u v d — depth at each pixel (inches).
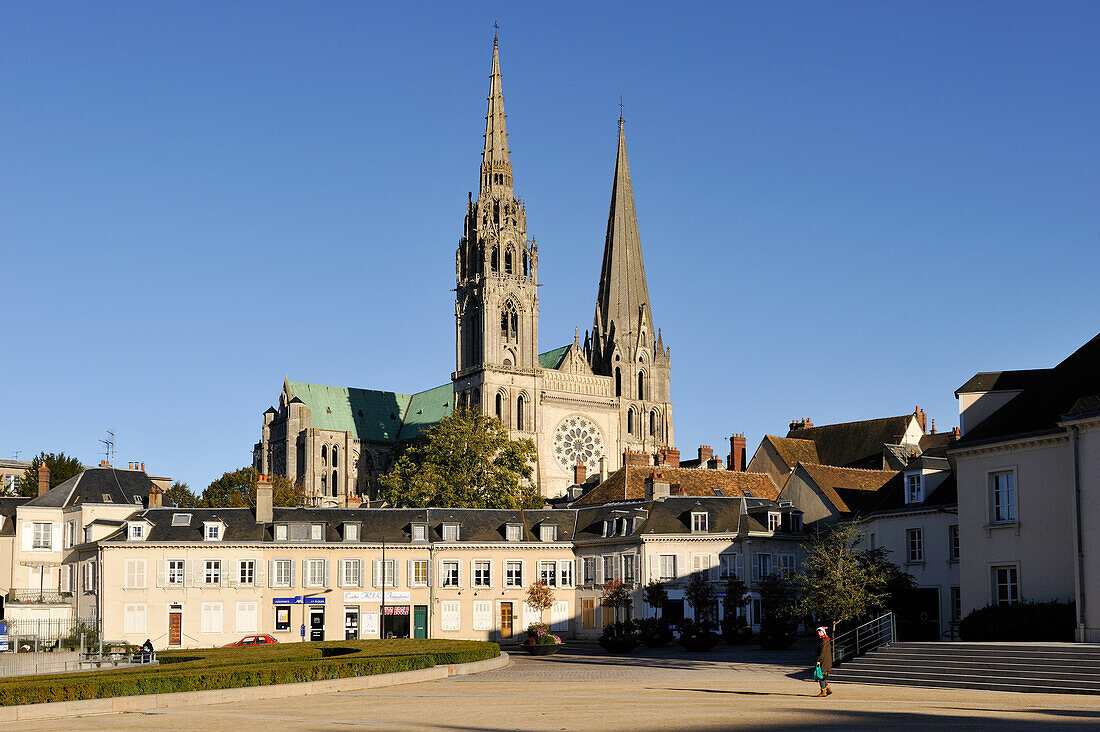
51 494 4279.0
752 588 3604.8
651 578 3663.9
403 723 1501.0
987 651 1971.0
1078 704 1617.9
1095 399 2119.8
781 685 1990.7
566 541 3951.8
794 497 3964.1
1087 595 2066.9
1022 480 2294.5
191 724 1540.4
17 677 1950.1
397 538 3900.1
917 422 5007.4
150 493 4234.7
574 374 7475.4
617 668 2470.5
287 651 2544.3
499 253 7524.6
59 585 4168.3
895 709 1574.8
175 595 3745.1
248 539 3801.7
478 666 2429.9
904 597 2918.3
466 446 5142.7
